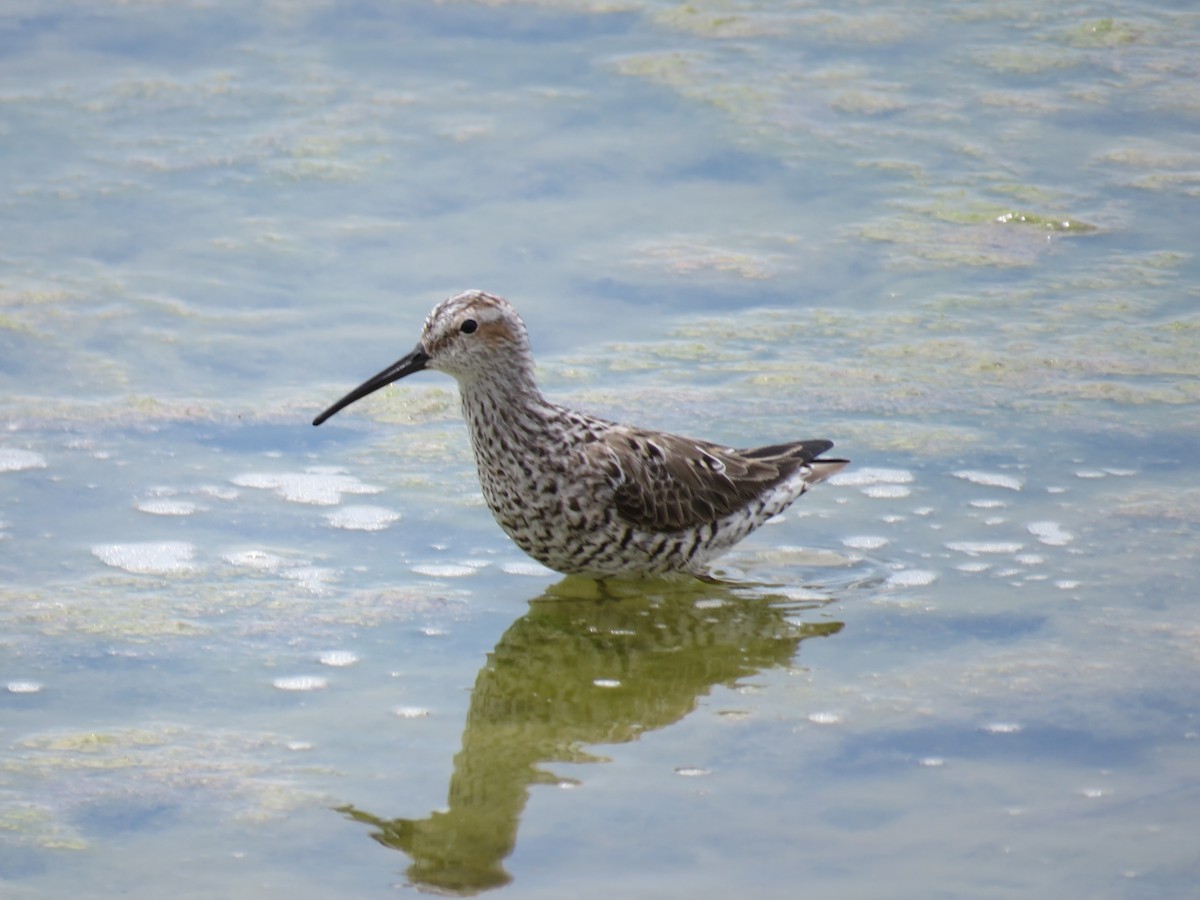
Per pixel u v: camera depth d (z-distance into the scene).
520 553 13.16
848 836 9.22
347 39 23.12
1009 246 18.41
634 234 18.53
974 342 16.45
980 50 23.08
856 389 15.58
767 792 9.71
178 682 10.98
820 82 22.08
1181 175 19.78
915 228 18.72
